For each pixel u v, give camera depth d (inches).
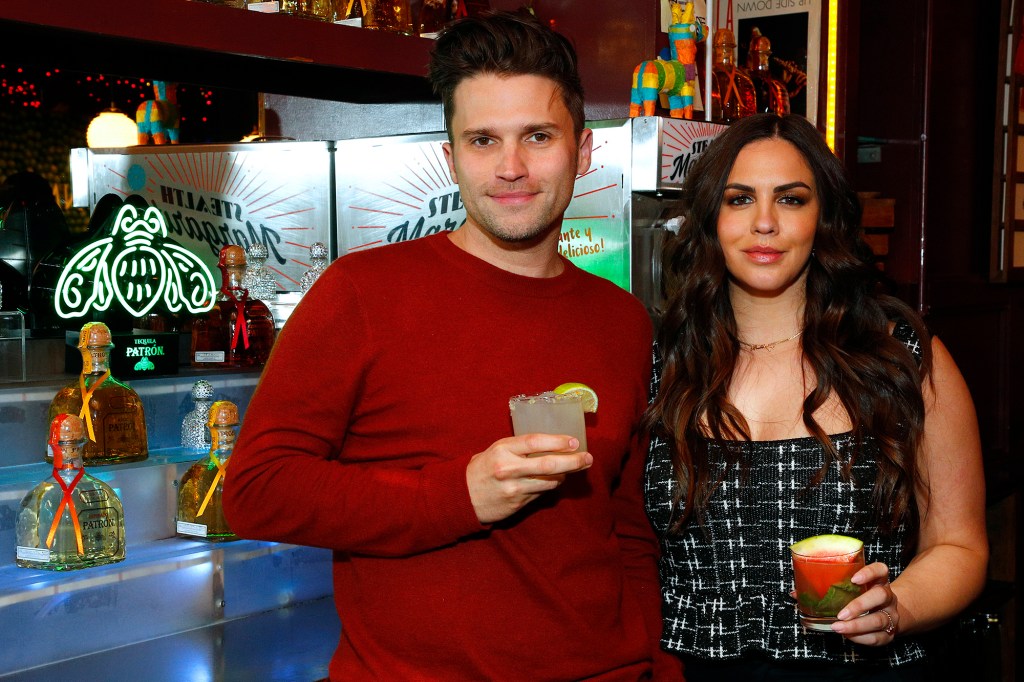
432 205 97.3
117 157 106.3
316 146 101.4
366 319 58.3
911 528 68.0
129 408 80.0
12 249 92.5
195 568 79.4
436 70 60.0
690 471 67.9
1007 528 140.4
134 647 75.4
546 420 52.7
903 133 132.0
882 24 132.6
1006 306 146.1
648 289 93.4
